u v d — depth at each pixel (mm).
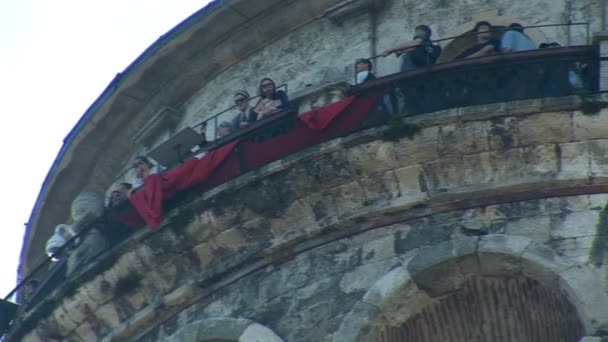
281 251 58438
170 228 59688
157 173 60938
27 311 64875
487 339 55469
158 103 68562
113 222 63312
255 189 58250
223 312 58438
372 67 62438
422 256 55406
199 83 67812
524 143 55750
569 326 54000
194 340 57938
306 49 65062
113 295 61469
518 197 55750
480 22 59875
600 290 53062
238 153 59500
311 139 58188
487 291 55344
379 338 55219
